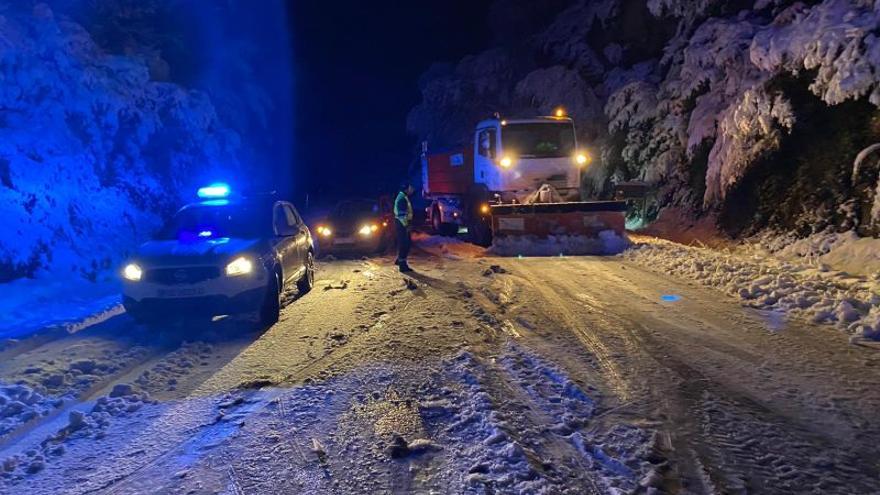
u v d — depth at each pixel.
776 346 6.30
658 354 6.13
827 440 4.25
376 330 7.36
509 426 4.52
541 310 8.07
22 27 13.30
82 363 6.48
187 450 4.40
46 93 13.38
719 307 7.98
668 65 20.67
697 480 3.76
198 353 6.79
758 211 13.77
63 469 4.18
